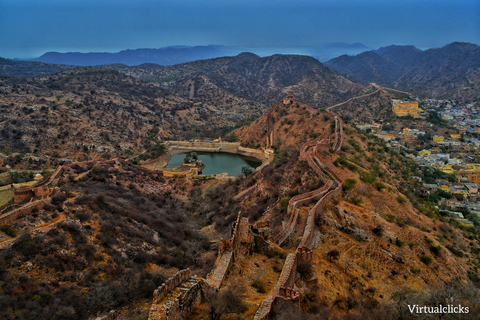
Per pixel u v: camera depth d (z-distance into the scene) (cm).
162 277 4794
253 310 2806
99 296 4062
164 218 8000
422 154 18300
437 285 5106
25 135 18488
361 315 3597
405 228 6438
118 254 5112
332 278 4388
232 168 19150
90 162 10781
